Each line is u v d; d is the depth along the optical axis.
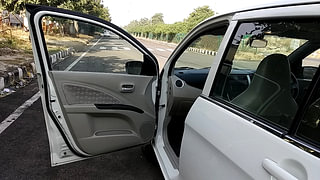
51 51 2.28
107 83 2.47
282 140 1.21
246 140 1.36
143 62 2.65
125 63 2.56
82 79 2.38
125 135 2.61
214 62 1.90
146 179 2.91
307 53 1.64
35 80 7.81
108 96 2.49
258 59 1.76
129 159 3.29
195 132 1.81
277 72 1.65
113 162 3.21
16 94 6.02
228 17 1.92
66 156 2.42
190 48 3.04
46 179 2.81
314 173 1.02
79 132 2.41
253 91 1.67
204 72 3.15
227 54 1.82
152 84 2.72
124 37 2.54
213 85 1.84
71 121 2.37
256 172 1.24
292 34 1.55
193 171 1.79
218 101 1.76
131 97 2.60
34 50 2.21
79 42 2.42
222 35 2.14
